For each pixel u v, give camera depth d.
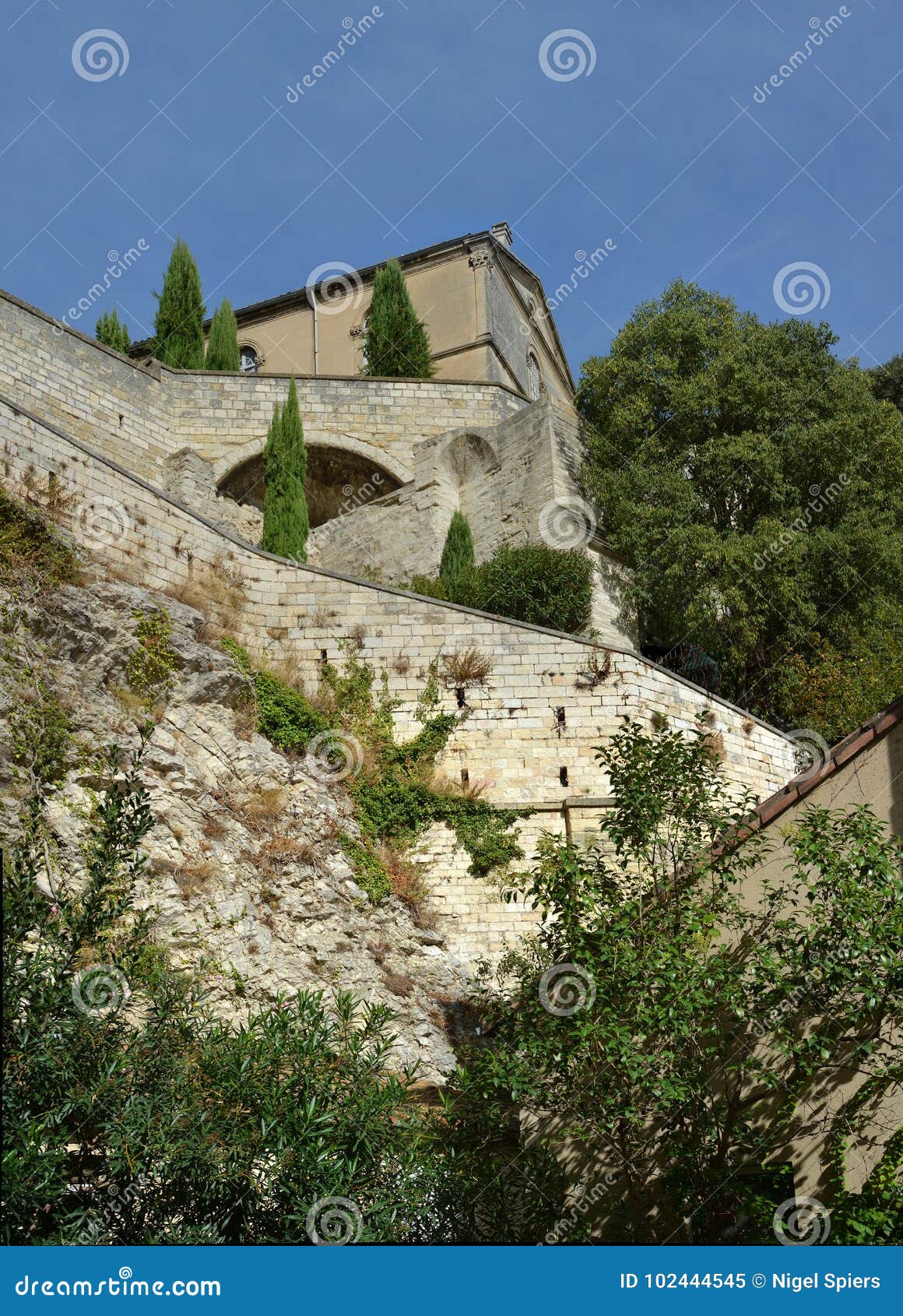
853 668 29.69
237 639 25.17
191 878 20.05
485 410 38.59
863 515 31.16
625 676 25.22
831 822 13.55
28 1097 11.06
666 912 13.59
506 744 25.00
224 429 36.66
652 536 31.55
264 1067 12.08
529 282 46.78
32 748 19.17
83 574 21.73
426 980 22.02
